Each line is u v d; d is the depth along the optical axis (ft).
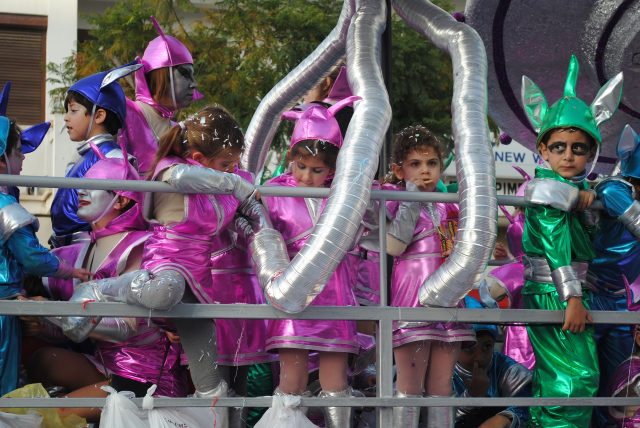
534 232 44.73
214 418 41.09
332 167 44.50
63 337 47.06
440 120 114.73
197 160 42.47
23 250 42.06
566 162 44.68
